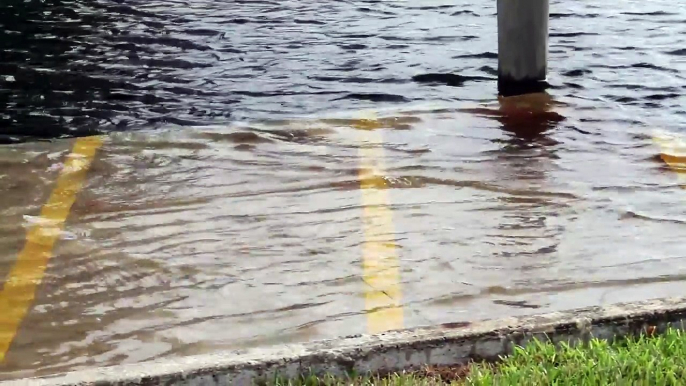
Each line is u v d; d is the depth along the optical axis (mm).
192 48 12188
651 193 6738
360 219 6230
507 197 6645
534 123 8602
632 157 7605
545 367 3834
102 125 8711
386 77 10570
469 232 5996
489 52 11664
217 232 6031
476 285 5238
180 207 6484
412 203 6520
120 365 4121
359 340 4043
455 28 13289
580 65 10891
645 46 11945
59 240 5914
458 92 9836
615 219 6223
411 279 5320
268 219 6242
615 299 5051
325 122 8688
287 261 5594
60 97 9797
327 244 5828
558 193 6734
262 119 8875
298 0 15852
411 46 12180
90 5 15266
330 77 10641
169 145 7961
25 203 6539
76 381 3791
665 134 8266
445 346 4023
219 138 8180
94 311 5023
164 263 5582
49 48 12164
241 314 4961
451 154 7668
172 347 4648
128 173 7199
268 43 12484
